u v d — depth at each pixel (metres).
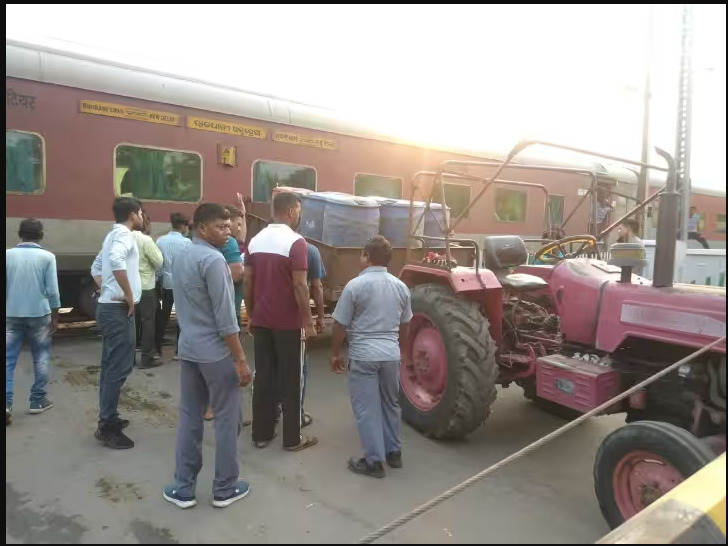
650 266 7.24
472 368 3.62
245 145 7.23
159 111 6.57
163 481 3.12
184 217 5.77
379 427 3.32
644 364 3.26
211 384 2.81
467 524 2.79
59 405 4.23
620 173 11.97
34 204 5.82
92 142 6.13
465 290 3.80
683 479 2.37
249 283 3.61
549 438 2.45
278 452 3.61
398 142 8.78
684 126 5.58
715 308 2.85
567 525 2.82
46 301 3.96
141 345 5.41
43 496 2.91
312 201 5.88
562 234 5.12
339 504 2.95
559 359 3.57
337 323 3.35
